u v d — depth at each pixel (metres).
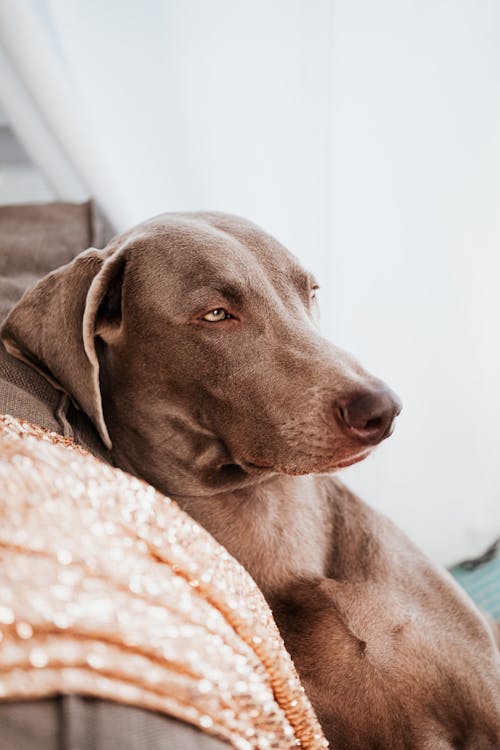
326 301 2.33
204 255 1.39
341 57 2.05
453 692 1.39
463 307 2.25
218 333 1.39
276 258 1.46
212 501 1.52
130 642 0.72
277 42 2.16
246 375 1.38
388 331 2.29
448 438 2.38
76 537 0.75
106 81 2.25
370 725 1.35
